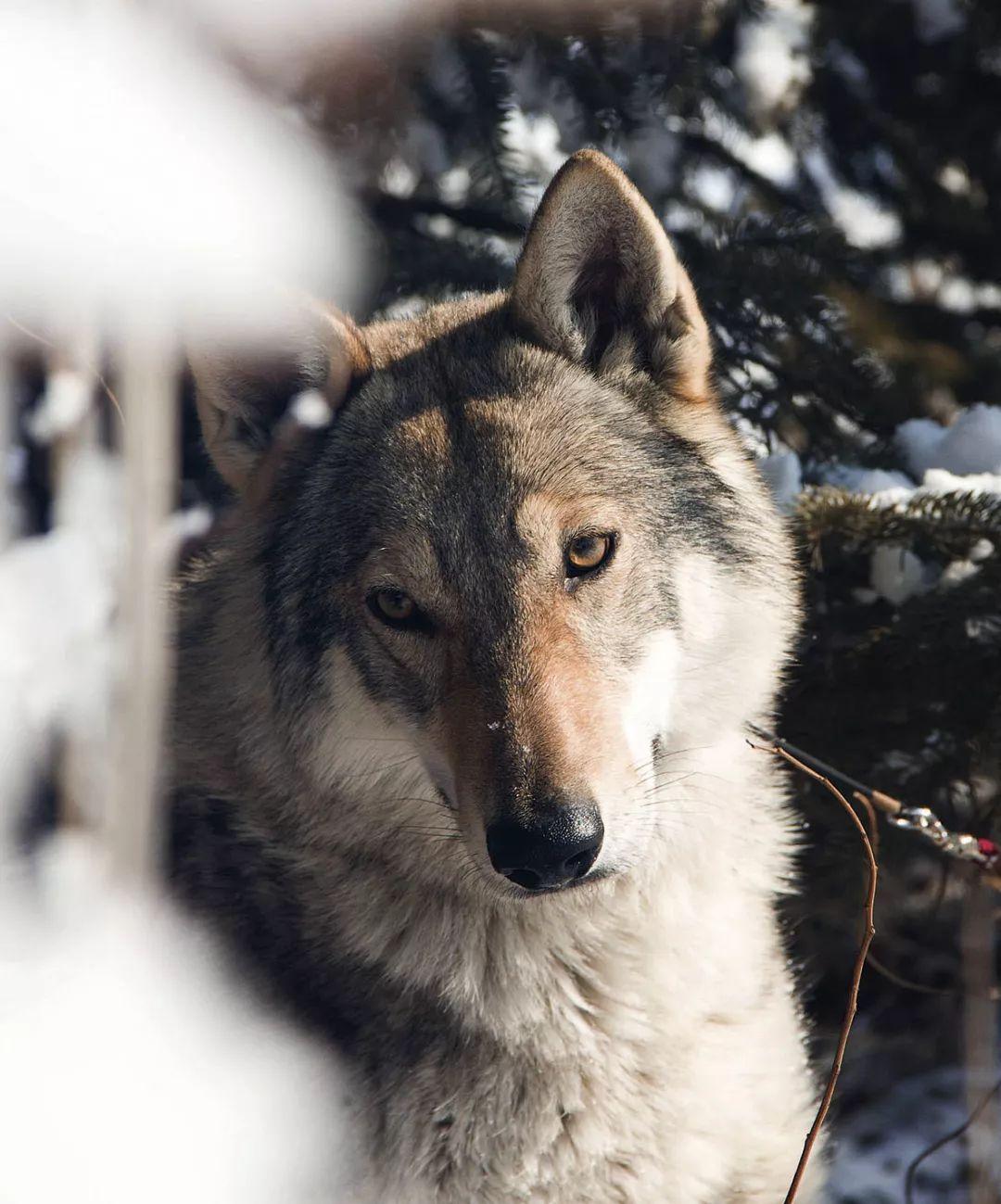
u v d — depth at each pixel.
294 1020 6.59
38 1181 5.15
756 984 6.86
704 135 11.20
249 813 6.82
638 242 6.55
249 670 6.82
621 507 6.23
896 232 12.12
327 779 6.46
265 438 6.92
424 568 6.10
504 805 5.54
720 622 6.55
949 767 7.98
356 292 9.08
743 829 6.94
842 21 10.95
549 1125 6.24
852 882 8.55
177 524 8.22
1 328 5.46
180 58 4.53
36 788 5.84
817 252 10.02
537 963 6.33
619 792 5.75
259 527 6.96
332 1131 6.21
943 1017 10.42
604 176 6.39
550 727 5.67
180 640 7.28
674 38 9.84
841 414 9.87
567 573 6.10
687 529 6.47
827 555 8.14
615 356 6.74
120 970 5.65
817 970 10.09
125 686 4.63
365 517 6.31
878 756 8.24
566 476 6.17
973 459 8.80
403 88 8.95
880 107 11.62
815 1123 6.11
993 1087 8.04
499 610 5.97
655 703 6.25
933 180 11.79
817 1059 9.85
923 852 8.33
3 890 5.68
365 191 9.97
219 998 6.39
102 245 4.31
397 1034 6.46
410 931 6.46
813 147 11.67
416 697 6.18
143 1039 5.68
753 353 9.75
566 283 6.61
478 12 9.20
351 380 6.80
